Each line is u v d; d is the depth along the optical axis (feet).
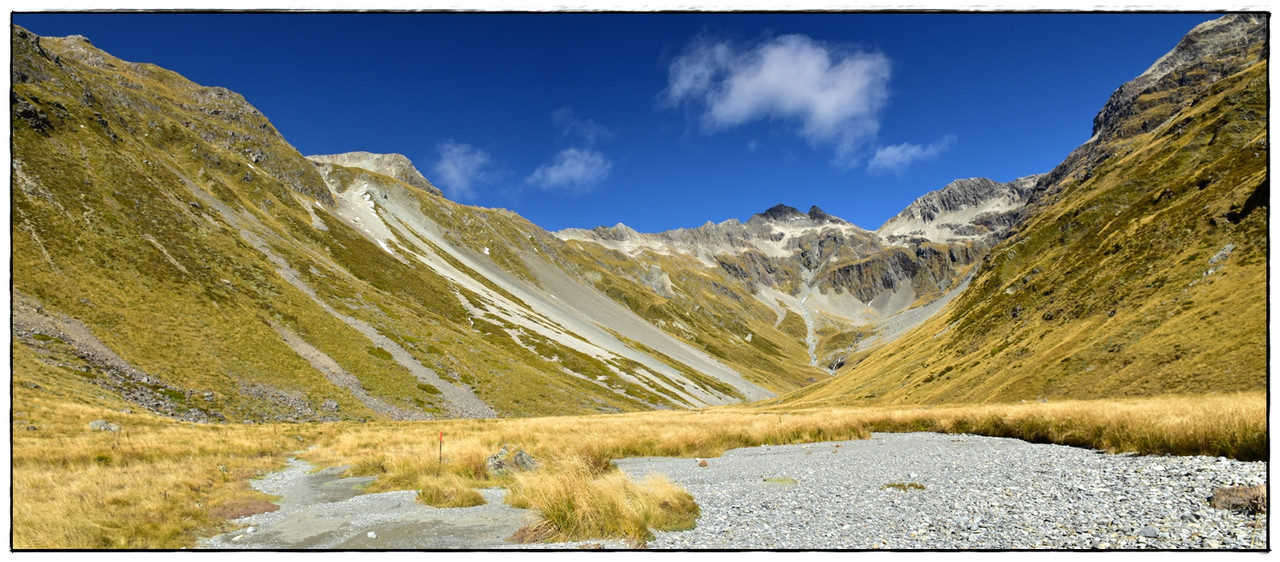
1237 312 146.41
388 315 316.81
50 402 107.86
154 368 169.17
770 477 57.88
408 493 59.11
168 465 71.51
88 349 158.71
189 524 43.16
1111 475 43.55
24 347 140.77
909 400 274.36
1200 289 178.09
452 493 52.90
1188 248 213.87
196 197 350.84
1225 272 176.35
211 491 58.65
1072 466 49.67
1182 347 149.07
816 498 44.80
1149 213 286.46
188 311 211.41
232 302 237.86
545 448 84.28
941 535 31.55
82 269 199.82
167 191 321.93
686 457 83.76
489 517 44.11
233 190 437.99
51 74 358.64
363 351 254.06
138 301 199.72
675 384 504.84
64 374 136.56
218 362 190.60
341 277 355.97
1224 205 216.13
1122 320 194.90
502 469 67.97
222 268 268.00
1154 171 438.40
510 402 276.62
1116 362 169.58
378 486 64.18
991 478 48.16
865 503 41.81
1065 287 284.20
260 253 322.75
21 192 223.30
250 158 591.37
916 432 105.91
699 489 52.24
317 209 536.01
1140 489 37.96
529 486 49.34
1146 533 28.53
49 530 37.58
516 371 319.47
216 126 616.80
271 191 487.61
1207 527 28.58
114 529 39.93
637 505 36.88
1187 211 241.96
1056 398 174.70
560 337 487.20
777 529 34.81
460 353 306.76
